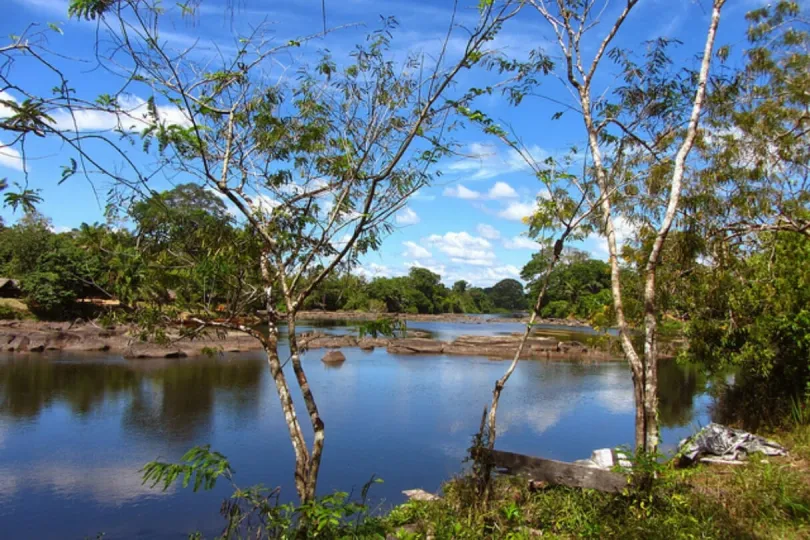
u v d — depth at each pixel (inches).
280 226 212.7
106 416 649.6
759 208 373.7
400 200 216.7
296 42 195.9
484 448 282.5
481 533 243.9
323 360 1187.9
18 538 348.2
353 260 216.4
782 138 370.3
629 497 246.8
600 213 321.4
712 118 340.5
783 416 471.5
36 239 1875.0
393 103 213.2
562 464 263.4
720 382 677.9
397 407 726.5
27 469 468.4
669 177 324.2
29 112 118.4
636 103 318.3
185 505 394.6
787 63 373.1
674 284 365.4
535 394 840.9
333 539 183.2
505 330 2583.7
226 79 194.4
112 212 188.1
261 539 238.1
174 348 1160.2
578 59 310.0
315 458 198.2
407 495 393.4
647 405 272.5
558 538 235.9
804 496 262.4
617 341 413.1
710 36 278.7
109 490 423.8
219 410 682.2
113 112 141.3
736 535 223.0
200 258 197.8
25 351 1221.1
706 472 319.6
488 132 226.7
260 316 231.8
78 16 149.3
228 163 205.3
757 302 469.4
